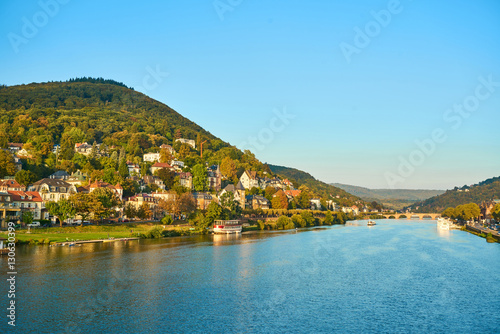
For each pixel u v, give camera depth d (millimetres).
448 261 151375
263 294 101438
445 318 87062
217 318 83875
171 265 131375
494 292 106750
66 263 126688
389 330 80000
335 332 78312
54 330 75375
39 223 190125
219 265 134000
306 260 148375
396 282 116250
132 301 93000
